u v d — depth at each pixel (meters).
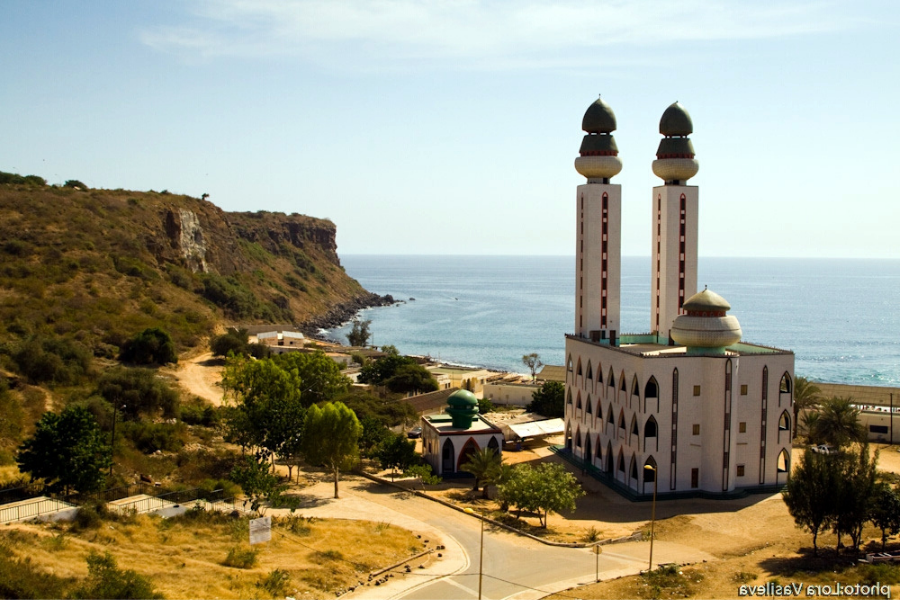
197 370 153.00
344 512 79.50
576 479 97.81
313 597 55.34
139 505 69.25
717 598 56.06
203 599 50.44
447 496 87.50
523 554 68.06
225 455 97.19
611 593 57.88
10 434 86.81
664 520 79.94
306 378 123.31
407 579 61.00
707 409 89.19
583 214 108.56
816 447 108.19
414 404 136.38
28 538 56.50
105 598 45.91
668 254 105.81
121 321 162.75
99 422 93.75
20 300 154.88
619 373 94.56
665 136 106.94
